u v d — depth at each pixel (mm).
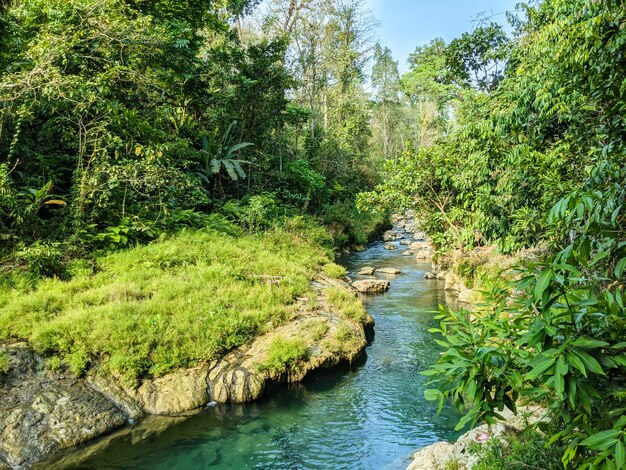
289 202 20031
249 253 10953
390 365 7523
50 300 6977
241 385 6223
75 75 9672
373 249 21516
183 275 8617
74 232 8953
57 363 5863
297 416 5883
